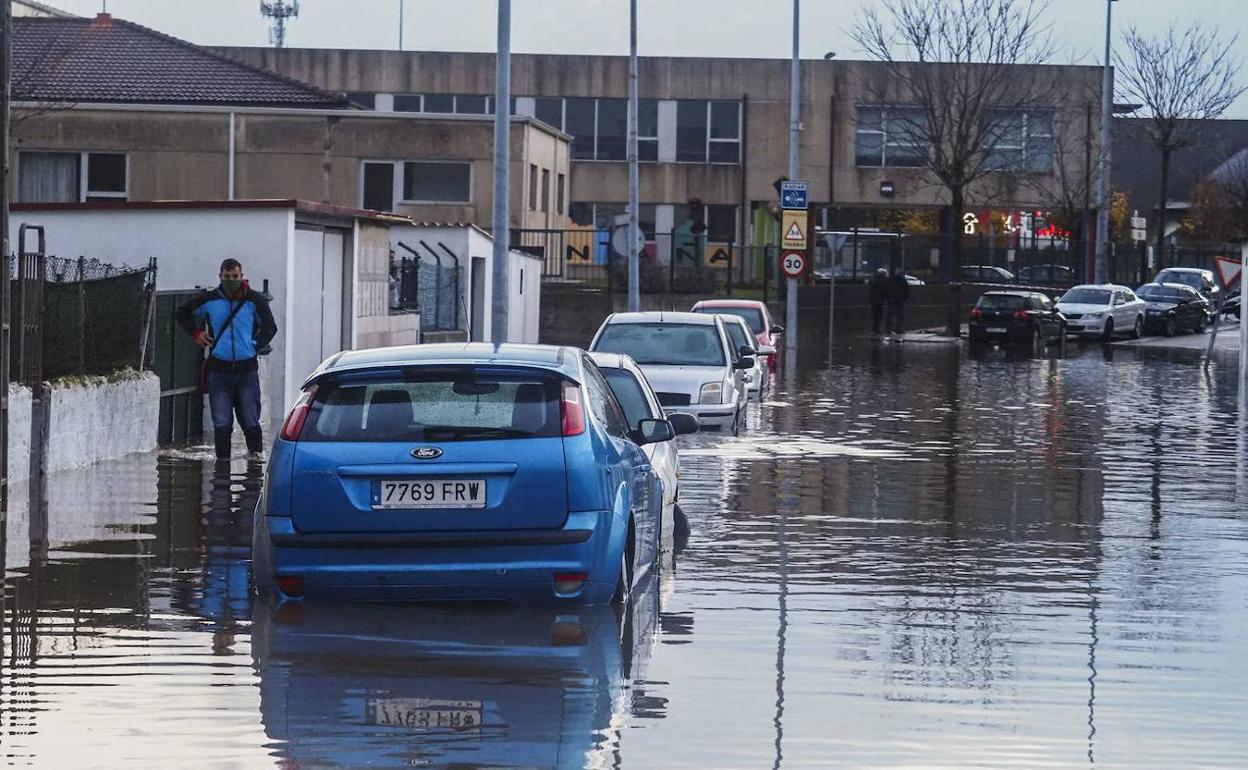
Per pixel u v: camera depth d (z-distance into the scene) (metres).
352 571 11.98
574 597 12.25
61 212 28.95
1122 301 74.94
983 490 21.16
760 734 9.20
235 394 22.70
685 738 9.09
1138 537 17.09
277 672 10.52
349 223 33.12
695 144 93.94
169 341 25.58
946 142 84.50
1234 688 10.45
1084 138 92.38
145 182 63.66
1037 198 94.88
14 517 16.91
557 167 74.94
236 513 17.53
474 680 10.34
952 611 12.89
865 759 8.75
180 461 22.50
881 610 12.89
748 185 93.69
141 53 66.31
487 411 12.28
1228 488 21.69
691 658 11.06
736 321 38.00
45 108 59.78
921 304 82.12
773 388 41.59
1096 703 10.02
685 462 24.12
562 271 68.19
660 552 15.67
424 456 11.99
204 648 11.19
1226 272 53.12
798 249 59.84
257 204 28.78
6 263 18.00
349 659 10.89
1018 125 86.88
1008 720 9.59
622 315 31.12
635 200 54.62
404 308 40.03
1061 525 17.94
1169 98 96.88
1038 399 39.00
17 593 13.03
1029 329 65.31
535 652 11.13
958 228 75.50
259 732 9.13
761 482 21.72
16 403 19.39
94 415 21.72
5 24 18.03
